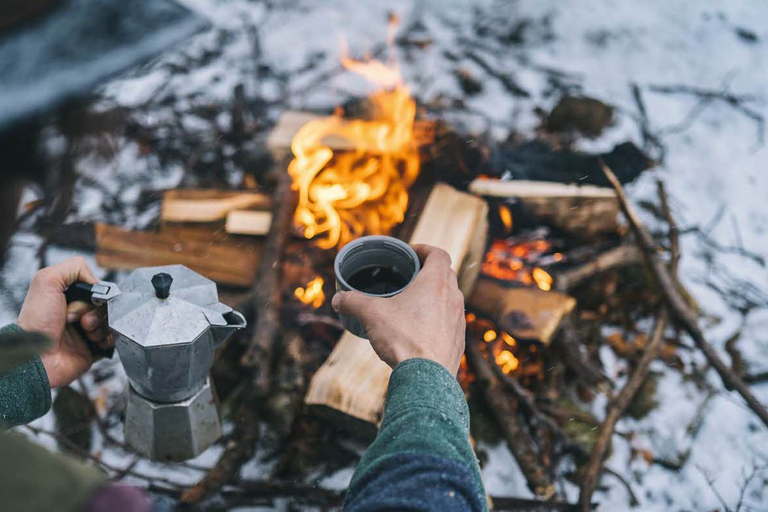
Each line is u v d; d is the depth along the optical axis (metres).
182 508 1.77
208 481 1.80
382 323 1.07
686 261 2.50
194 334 1.26
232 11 3.27
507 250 2.36
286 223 2.24
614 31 3.28
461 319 1.13
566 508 1.84
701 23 3.32
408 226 2.21
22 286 2.25
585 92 3.02
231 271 2.18
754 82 3.11
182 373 1.34
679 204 2.66
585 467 1.90
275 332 2.01
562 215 2.31
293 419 1.93
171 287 1.32
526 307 2.07
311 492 1.84
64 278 1.30
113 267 2.21
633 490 1.96
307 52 3.12
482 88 2.99
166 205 2.32
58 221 2.33
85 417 1.99
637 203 2.62
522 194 2.27
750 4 3.40
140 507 0.51
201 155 2.64
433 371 0.97
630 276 2.32
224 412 2.02
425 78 3.02
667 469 2.01
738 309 2.37
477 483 0.84
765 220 2.64
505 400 1.99
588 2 3.38
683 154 2.82
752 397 2.03
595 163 2.40
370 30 3.24
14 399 1.18
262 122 2.77
